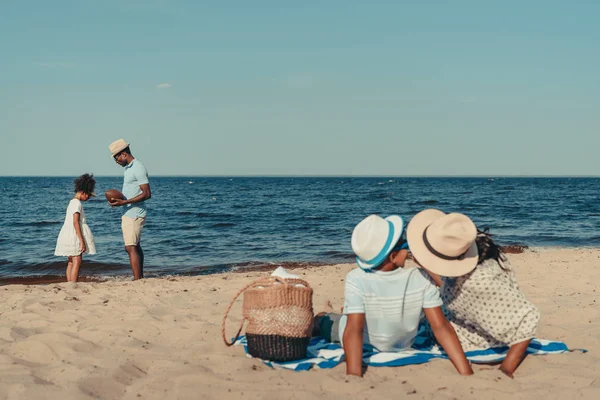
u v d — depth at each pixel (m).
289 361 4.08
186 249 15.28
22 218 26.70
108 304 6.31
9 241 16.95
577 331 5.02
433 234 3.59
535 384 3.63
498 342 4.01
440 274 3.62
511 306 3.73
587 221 23.62
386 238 3.66
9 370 3.83
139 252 8.89
